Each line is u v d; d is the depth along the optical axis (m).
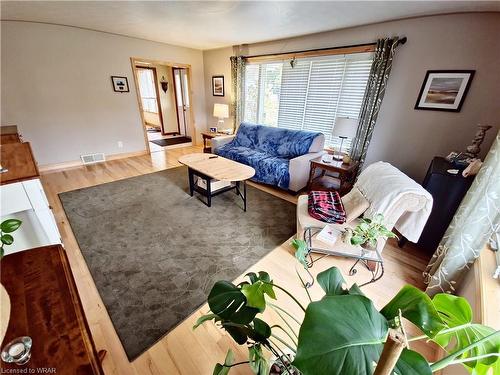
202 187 3.03
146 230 2.37
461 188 1.88
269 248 2.16
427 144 2.67
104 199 2.96
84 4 2.43
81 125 4.04
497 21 2.07
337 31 3.09
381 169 2.03
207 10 2.52
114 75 4.14
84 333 0.59
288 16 2.59
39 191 1.60
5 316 0.59
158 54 4.55
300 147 3.51
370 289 1.75
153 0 2.27
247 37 3.71
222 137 4.36
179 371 1.20
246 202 3.04
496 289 1.10
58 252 0.86
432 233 2.09
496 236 1.38
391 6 2.16
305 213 2.08
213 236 2.31
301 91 3.72
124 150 4.66
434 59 2.44
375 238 1.46
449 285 1.55
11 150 2.00
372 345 0.41
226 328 0.72
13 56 3.25
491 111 2.23
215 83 5.25
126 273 1.82
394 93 2.78
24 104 3.48
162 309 1.53
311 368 0.37
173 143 5.90
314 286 1.75
